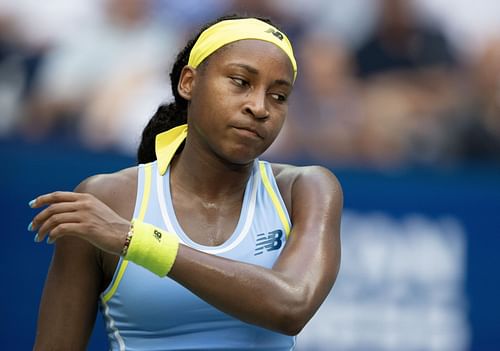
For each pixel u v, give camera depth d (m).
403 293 22.73
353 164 26.62
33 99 26.27
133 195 10.63
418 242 22.92
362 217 22.92
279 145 26.44
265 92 10.13
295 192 10.96
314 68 27.42
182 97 10.73
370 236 22.84
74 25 27.08
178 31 27.30
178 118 11.49
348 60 27.66
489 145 27.47
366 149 26.86
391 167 26.59
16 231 22.48
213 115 10.15
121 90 26.50
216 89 10.14
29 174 22.61
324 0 27.92
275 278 9.70
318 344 22.42
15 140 23.97
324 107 27.03
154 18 27.36
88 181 10.71
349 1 27.88
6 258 22.47
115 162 22.94
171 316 10.20
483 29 28.45
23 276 22.47
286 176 11.20
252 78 10.10
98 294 10.56
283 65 10.20
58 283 10.36
